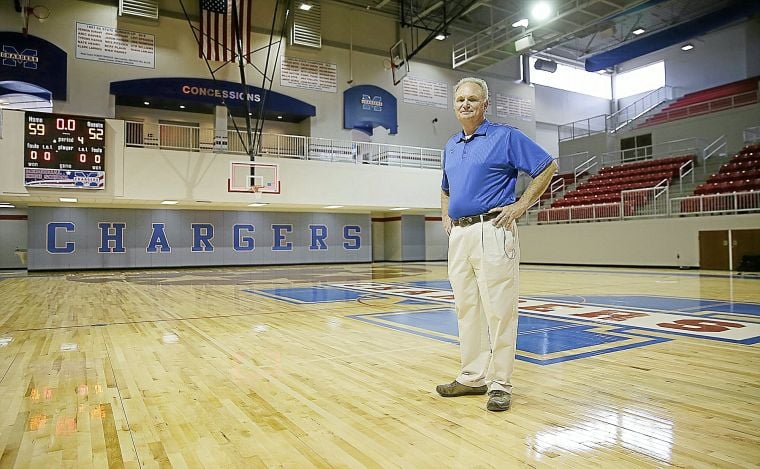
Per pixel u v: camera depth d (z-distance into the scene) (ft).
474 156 9.34
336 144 64.85
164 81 55.67
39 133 45.75
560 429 8.07
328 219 69.46
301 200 57.36
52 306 25.20
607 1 54.65
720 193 51.60
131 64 55.11
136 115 59.98
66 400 9.95
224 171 53.47
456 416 8.79
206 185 52.54
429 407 9.32
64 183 46.52
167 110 61.26
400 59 68.33
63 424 8.58
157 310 23.58
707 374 11.45
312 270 55.31
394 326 18.72
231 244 63.00
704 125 65.87
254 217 64.49
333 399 9.89
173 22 57.06
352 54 66.95
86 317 21.44
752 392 9.99
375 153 67.51
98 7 53.98
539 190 8.92
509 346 9.22
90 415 9.04
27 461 7.06
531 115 80.74
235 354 14.14
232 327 18.76
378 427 8.30
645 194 55.01
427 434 7.96
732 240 47.39
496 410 8.97
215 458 7.14
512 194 9.35
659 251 52.42
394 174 63.10
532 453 7.14
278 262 65.92
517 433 7.93
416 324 19.16
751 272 44.68
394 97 69.51
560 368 12.15
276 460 7.05
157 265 58.85
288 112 62.44
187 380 11.41
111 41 54.34
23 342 16.02
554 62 80.23
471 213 9.36
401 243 74.43
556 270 51.42
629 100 88.07
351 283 38.22
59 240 54.60
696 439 7.55
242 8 58.85
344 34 66.80
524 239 65.67
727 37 72.84
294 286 35.88
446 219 10.40
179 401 9.85
